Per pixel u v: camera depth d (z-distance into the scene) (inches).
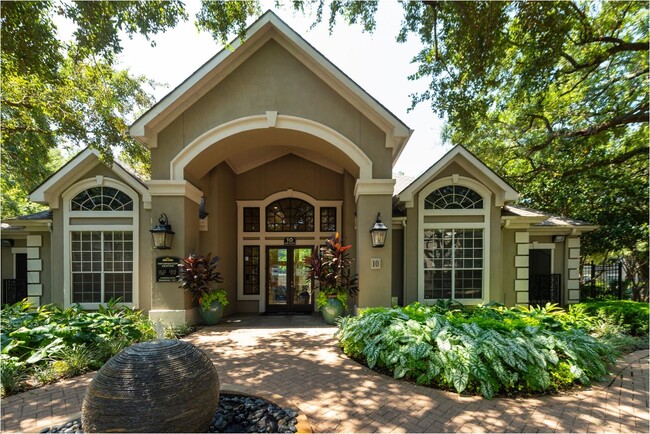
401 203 376.2
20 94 337.7
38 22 256.7
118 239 364.2
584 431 133.0
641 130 469.4
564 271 421.7
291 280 454.3
